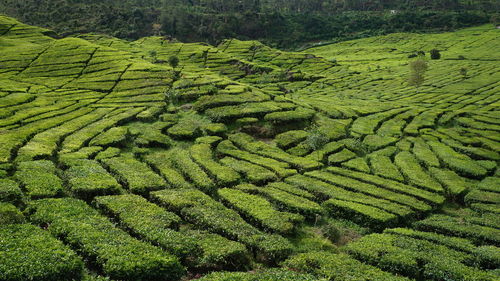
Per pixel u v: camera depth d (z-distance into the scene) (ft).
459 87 284.61
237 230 73.36
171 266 59.26
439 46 507.30
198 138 133.90
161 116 153.69
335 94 293.23
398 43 564.30
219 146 128.88
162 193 87.81
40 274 51.78
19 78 214.69
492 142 154.40
